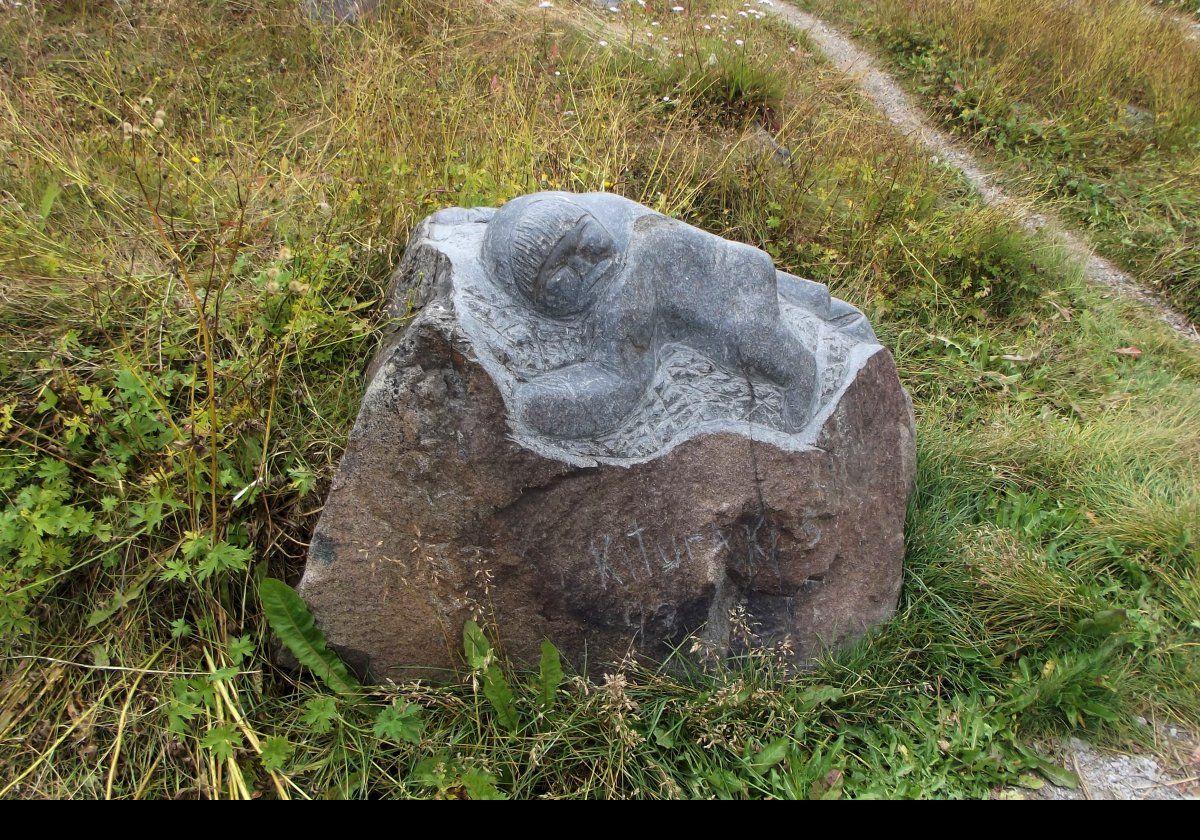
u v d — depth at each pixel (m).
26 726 2.21
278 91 4.68
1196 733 2.54
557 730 2.24
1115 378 4.12
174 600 2.42
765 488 2.42
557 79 5.03
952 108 6.52
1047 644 2.70
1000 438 3.51
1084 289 4.76
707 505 2.37
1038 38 6.88
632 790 2.21
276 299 2.76
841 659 2.62
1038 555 2.96
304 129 4.23
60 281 2.80
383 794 2.18
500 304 2.28
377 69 4.27
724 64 5.51
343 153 3.63
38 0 4.80
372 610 2.30
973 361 4.16
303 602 2.25
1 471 2.43
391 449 2.20
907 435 2.88
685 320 2.40
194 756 2.18
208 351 2.20
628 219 2.42
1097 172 5.90
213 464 2.29
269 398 2.65
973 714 2.49
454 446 2.19
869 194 4.70
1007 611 2.77
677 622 2.42
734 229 4.45
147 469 2.50
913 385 4.02
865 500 2.67
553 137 4.21
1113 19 7.21
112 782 2.12
